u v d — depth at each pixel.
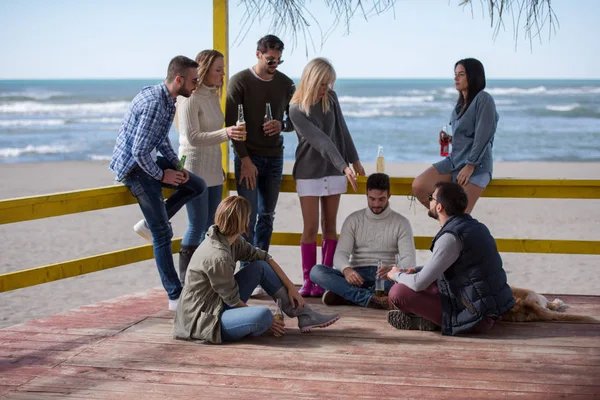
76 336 3.96
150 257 4.92
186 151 4.70
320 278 4.61
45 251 9.77
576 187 4.97
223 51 5.16
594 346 3.75
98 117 39.88
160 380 3.30
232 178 5.42
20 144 30.61
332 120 4.88
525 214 12.45
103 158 27.50
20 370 3.44
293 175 4.98
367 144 31.25
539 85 54.06
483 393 3.12
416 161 27.16
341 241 4.73
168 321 4.24
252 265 4.05
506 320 4.21
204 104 4.61
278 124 4.80
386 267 4.39
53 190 16.72
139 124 4.09
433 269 3.84
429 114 39.72
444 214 4.00
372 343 3.83
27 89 56.19
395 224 4.69
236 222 3.78
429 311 3.97
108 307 4.58
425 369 3.42
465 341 3.85
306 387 3.20
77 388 3.21
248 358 3.59
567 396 3.09
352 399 3.06
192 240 4.71
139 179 4.29
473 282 3.87
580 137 32.00
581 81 59.97
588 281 8.23
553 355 3.61
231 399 3.08
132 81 69.44
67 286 8.42
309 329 4.01
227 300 3.79
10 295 8.07
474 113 4.62
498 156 27.88
